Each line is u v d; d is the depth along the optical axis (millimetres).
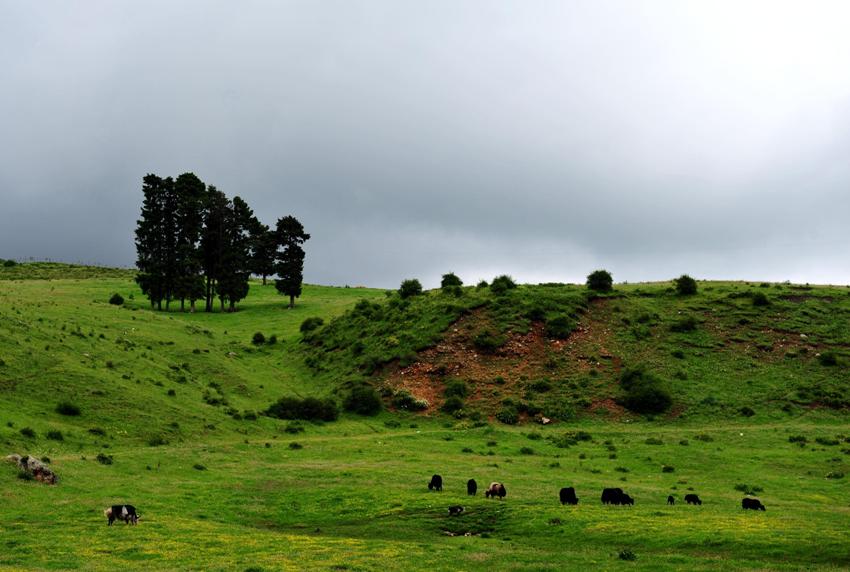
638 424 75062
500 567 24812
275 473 48719
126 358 79875
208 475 47188
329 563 25406
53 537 29234
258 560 25891
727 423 73938
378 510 37844
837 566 24953
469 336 97812
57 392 61438
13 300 102500
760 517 33938
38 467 39906
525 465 54281
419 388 87562
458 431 72000
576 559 26109
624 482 47750
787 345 93750
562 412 78375
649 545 29094
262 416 74000
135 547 27844
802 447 61344
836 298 109312
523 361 91750
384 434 72000
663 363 89562
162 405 66375
